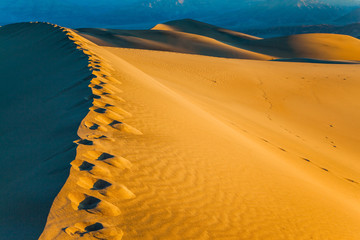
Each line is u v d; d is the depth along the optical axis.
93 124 7.07
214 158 7.34
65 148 5.95
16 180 5.40
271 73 32.06
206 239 4.46
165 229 4.31
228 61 36.47
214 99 21.06
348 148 17.98
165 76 23.97
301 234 5.61
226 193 5.93
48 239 3.48
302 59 63.56
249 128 15.11
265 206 6.04
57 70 14.90
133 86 12.20
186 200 5.18
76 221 3.85
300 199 7.09
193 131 8.82
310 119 22.05
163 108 10.14
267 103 23.91
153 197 4.92
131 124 7.77
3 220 4.02
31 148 6.89
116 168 5.31
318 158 14.09
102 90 10.08
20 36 29.61
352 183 11.98
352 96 27.50
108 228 3.89
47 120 8.62
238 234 4.85
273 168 8.50
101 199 4.36
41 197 4.31
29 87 13.52
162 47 82.31
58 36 23.25
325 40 101.00
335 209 7.55
